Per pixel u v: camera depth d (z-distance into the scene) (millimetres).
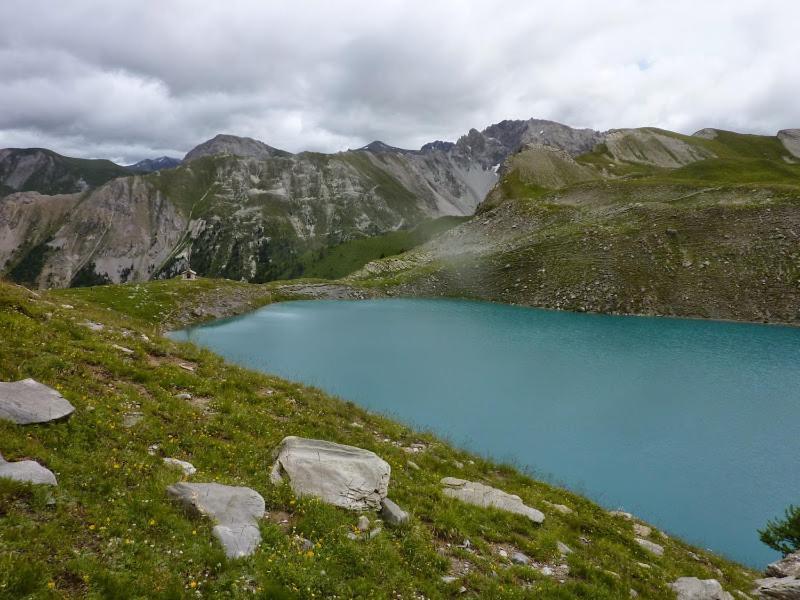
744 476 31938
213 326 75875
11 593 7344
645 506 28469
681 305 94188
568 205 151500
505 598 11719
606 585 13531
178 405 17469
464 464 22969
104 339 21531
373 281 129000
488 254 133625
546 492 22172
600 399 45812
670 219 114875
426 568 11992
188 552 9742
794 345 69000
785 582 16625
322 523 12227
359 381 49969
